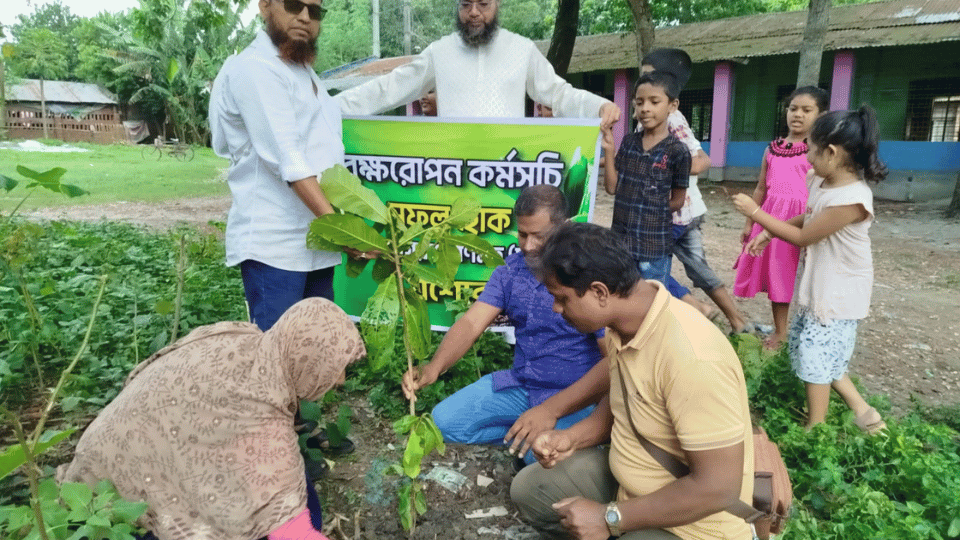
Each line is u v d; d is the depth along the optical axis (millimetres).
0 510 1888
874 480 2912
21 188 14312
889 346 5125
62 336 3982
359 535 2717
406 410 3697
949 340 5270
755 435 2293
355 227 2350
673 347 1866
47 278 4855
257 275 3166
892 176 15992
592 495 2402
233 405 1985
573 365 2857
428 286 3965
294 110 3062
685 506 1885
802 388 3842
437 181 3912
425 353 2512
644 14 11148
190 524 1992
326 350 2029
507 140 3809
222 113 3090
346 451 3289
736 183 17859
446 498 2982
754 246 4223
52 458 3066
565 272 1891
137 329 4184
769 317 5754
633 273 1897
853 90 16984
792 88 17922
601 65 18844
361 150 3943
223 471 1977
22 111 38562
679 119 4754
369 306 2379
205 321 4480
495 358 4207
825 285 3277
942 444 3227
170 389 2002
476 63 4203
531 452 2955
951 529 2549
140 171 20984
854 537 2580
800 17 18219
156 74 36969
